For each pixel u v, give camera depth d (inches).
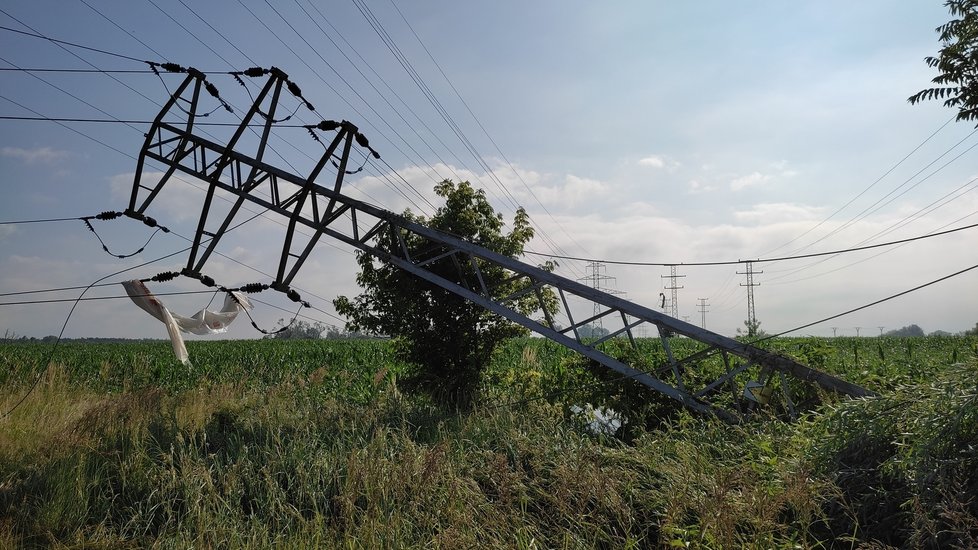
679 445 438.6
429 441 526.9
